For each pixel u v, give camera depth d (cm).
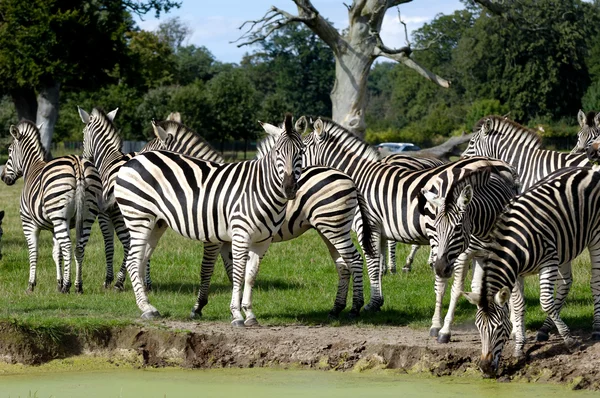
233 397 739
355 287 988
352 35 2541
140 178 947
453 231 779
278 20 2459
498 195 880
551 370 793
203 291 983
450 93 8031
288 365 849
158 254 1454
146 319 941
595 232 864
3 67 3794
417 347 833
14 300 1061
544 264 814
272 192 871
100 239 1656
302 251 1492
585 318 955
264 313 1016
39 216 1123
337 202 946
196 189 923
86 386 782
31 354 853
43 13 3722
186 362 859
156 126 1096
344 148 1106
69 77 3788
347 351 848
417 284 1200
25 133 1255
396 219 983
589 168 874
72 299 1070
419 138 6744
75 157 1143
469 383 783
